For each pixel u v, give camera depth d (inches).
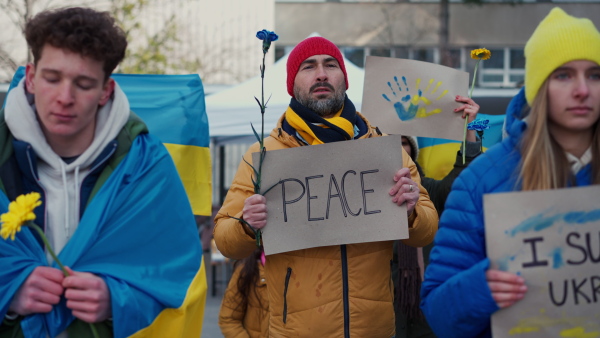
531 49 86.4
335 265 118.3
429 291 92.3
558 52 83.0
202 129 148.5
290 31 767.1
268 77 298.8
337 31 772.0
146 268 93.9
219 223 126.3
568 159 86.4
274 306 122.5
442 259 90.0
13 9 532.1
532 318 83.6
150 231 94.7
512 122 92.4
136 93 148.1
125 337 89.9
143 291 92.2
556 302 83.3
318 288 118.0
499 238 84.1
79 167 92.4
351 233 116.6
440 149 188.5
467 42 772.0
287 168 118.1
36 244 89.7
